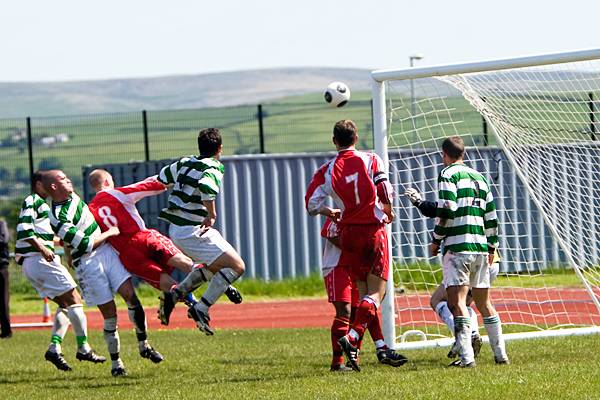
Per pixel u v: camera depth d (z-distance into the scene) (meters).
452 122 31.16
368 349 29.94
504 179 51.28
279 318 46.03
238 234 60.09
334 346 24.39
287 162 60.62
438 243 24.03
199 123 176.00
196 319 24.66
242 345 32.91
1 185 82.38
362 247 23.45
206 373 25.62
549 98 30.81
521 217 52.97
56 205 24.95
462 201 23.70
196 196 24.33
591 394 18.98
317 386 21.62
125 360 29.45
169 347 33.16
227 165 60.00
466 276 23.89
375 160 23.56
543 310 40.62
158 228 61.50
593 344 27.95
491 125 30.88
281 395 20.62
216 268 24.55
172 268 25.84
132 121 77.19
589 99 30.91
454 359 26.00
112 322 25.64
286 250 60.44
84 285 25.36
